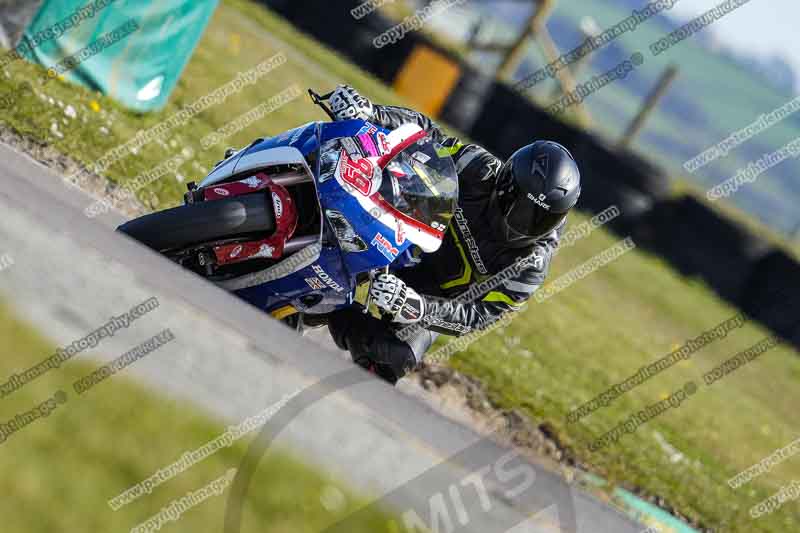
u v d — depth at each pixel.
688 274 68.94
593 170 67.75
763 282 68.38
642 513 24.86
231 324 14.76
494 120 67.62
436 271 19.83
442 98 66.94
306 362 15.48
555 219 18.42
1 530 8.33
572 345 39.38
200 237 15.02
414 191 16.83
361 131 16.73
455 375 26.08
